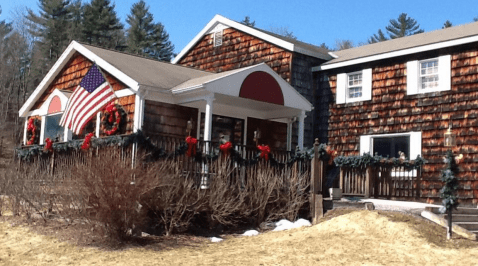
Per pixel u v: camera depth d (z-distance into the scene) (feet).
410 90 55.52
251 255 30.91
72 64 58.39
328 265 28.50
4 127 134.00
